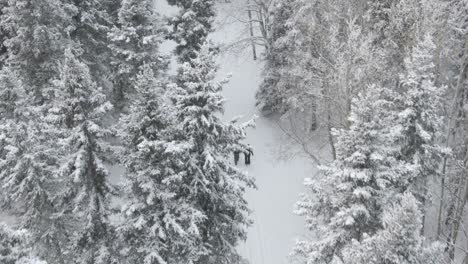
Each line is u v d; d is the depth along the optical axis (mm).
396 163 12984
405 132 16438
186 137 13758
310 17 23188
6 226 8812
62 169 13562
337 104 20844
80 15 25000
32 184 15352
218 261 15641
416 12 18656
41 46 21609
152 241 13617
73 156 13891
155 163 13266
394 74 20562
